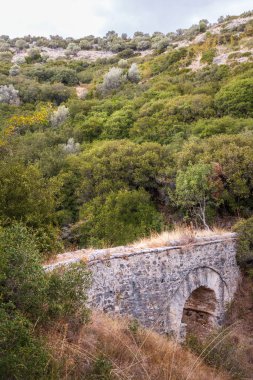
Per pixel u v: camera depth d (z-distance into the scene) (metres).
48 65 69.69
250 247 15.40
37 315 6.82
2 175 11.97
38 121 15.55
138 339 8.67
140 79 53.97
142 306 11.58
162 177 24.95
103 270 10.66
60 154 31.36
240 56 47.91
